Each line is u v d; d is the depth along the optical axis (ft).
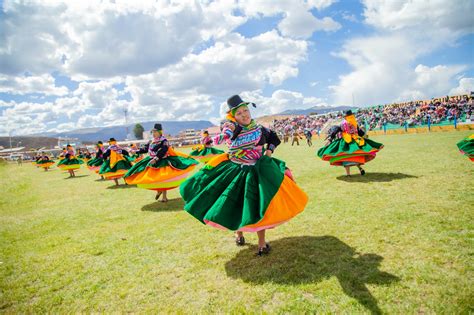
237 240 15.26
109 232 19.31
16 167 131.54
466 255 11.69
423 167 30.81
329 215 18.04
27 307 11.10
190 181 14.32
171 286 11.69
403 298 9.44
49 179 61.67
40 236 19.76
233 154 13.78
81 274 13.43
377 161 38.55
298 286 10.69
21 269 14.47
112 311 10.40
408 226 15.07
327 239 14.51
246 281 11.48
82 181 52.42
